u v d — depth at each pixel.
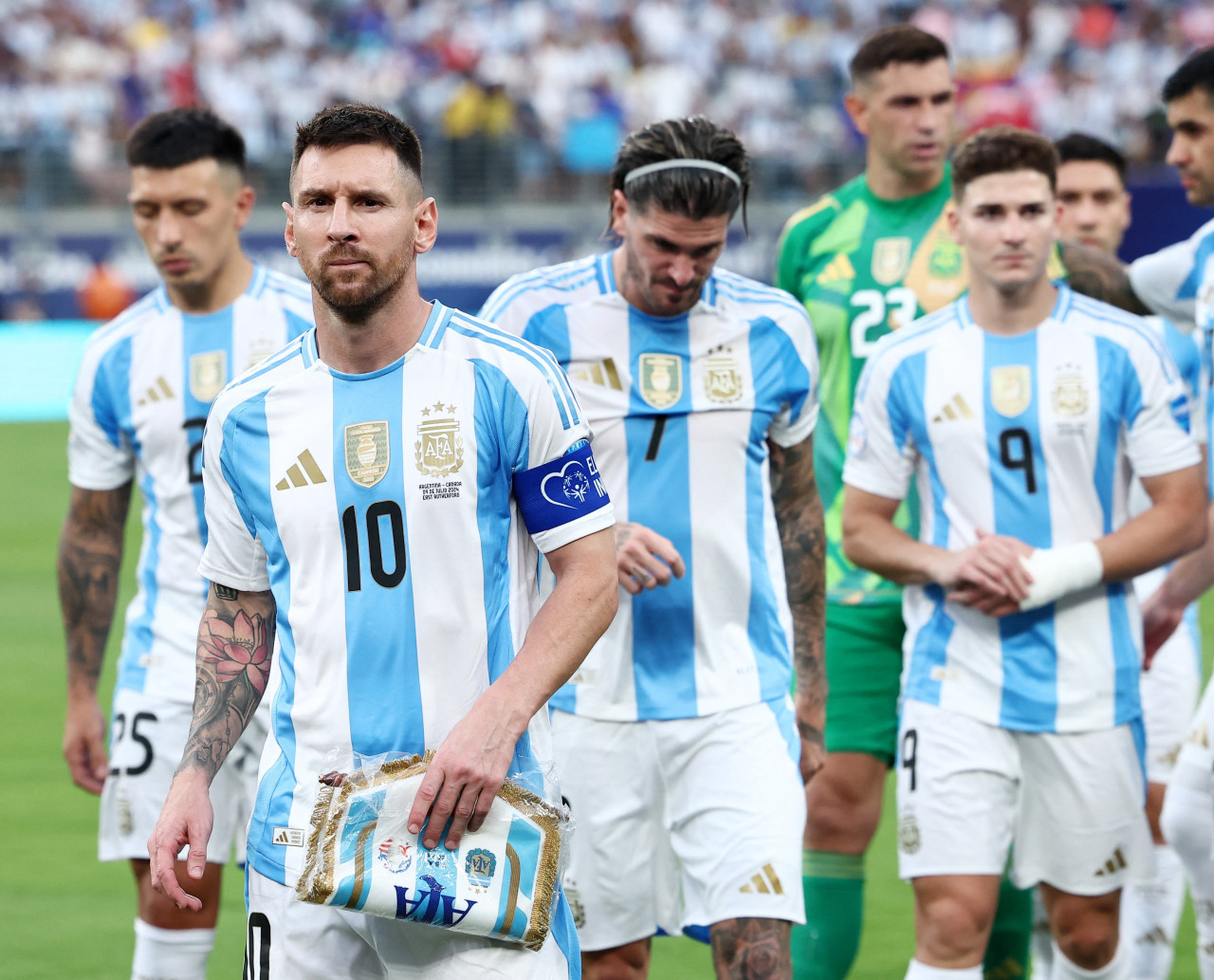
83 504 14.19
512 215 70.44
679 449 12.10
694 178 11.20
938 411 13.34
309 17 80.25
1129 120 79.06
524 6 82.00
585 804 12.11
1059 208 13.30
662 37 81.62
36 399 64.25
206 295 14.11
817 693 12.77
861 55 16.19
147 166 13.69
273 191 71.56
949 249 16.14
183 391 13.91
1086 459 13.05
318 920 9.02
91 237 66.69
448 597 8.84
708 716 11.95
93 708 14.19
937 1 83.56
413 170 8.77
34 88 73.25
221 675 9.44
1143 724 13.28
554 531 8.96
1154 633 14.49
